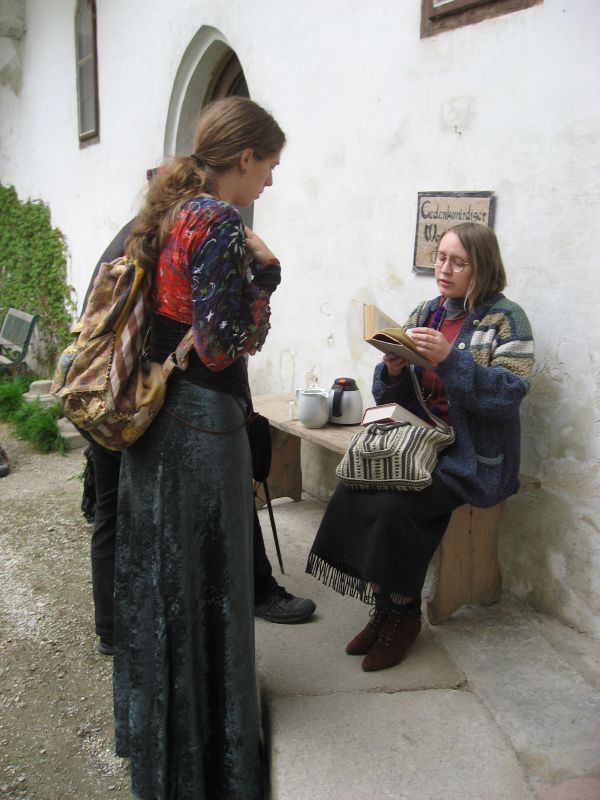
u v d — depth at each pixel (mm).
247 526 1792
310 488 3809
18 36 7996
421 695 2057
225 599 1755
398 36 2852
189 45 4648
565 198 2234
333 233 3412
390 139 2967
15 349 7570
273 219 3898
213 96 5008
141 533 1725
